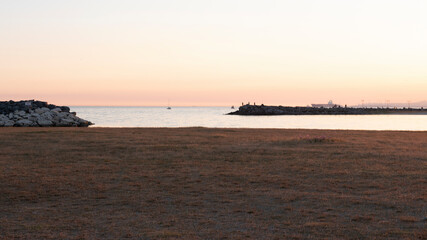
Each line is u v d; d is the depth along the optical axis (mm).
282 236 7582
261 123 75750
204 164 15492
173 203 10133
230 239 7453
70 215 9172
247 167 14828
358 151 18531
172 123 76188
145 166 15164
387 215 8844
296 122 80375
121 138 24453
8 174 13602
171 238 7492
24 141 22641
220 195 10891
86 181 12648
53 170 14367
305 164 15273
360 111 163375
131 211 9484
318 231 7836
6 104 66438
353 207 9539
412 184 11867
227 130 32219
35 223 8539
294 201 10188
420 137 26109
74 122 60906
